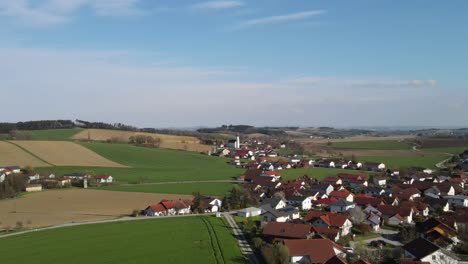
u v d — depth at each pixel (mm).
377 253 85812
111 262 82500
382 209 127000
